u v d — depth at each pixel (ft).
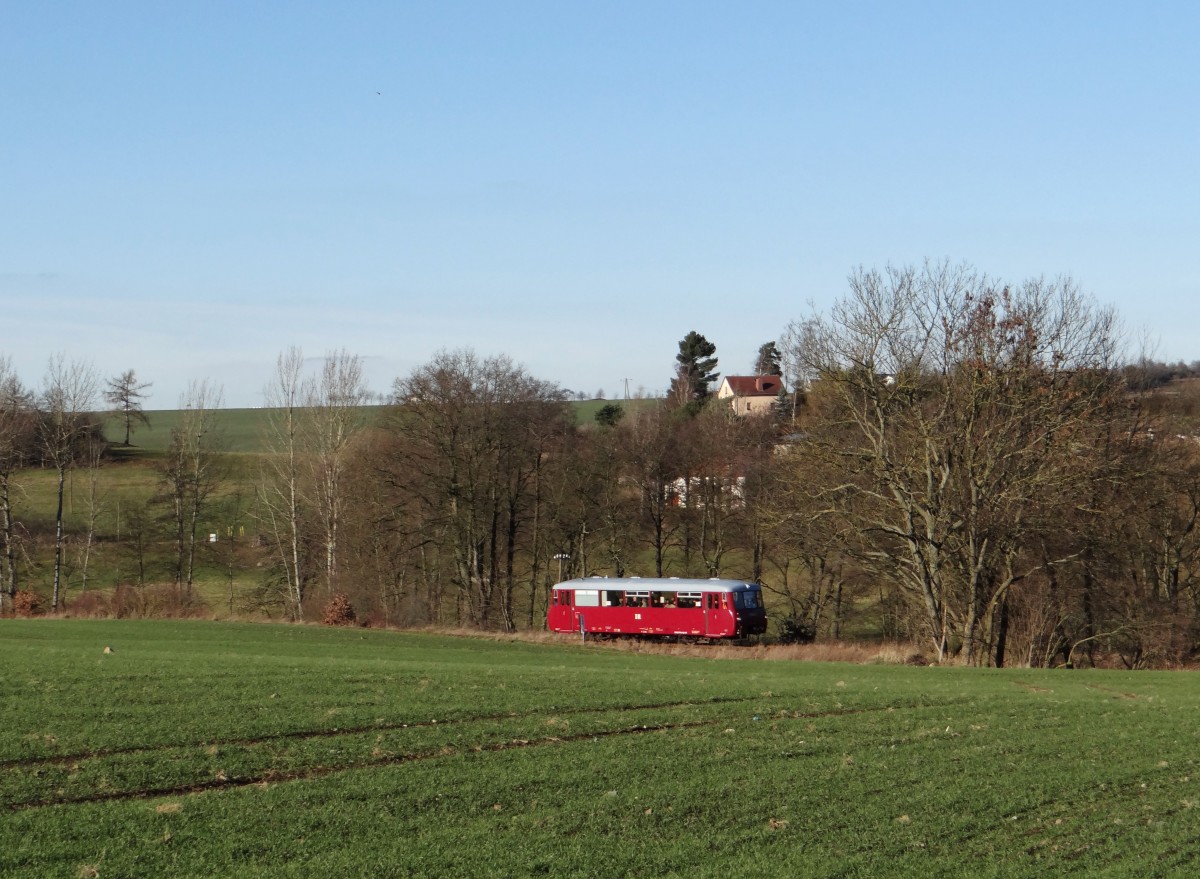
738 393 494.18
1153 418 204.23
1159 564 215.51
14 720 73.26
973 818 61.46
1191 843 58.08
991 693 114.42
